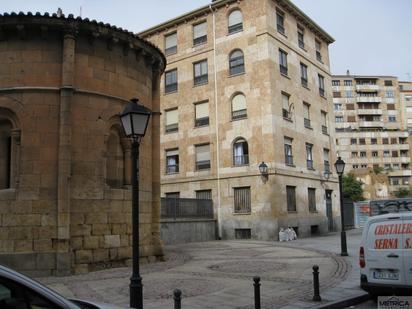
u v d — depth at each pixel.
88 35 14.50
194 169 33.09
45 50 14.10
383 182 82.50
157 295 10.09
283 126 30.95
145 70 16.75
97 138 14.45
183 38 35.22
